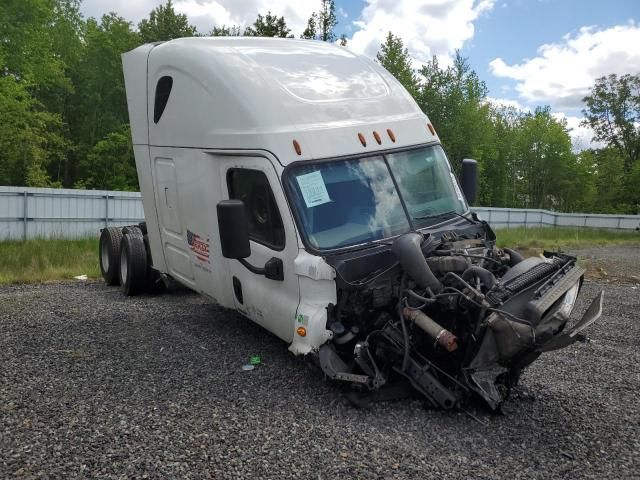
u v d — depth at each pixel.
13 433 4.54
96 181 44.53
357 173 5.79
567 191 68.69
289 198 5.50
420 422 4.92
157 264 8.54
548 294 4.75
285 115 5.78
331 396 5.41
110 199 22.75
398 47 42.66
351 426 4.79
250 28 34.84
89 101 47.25
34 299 9.23
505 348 4.73
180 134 7.12
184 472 4.01
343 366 5.23
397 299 5.34
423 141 6.42
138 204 23.55
